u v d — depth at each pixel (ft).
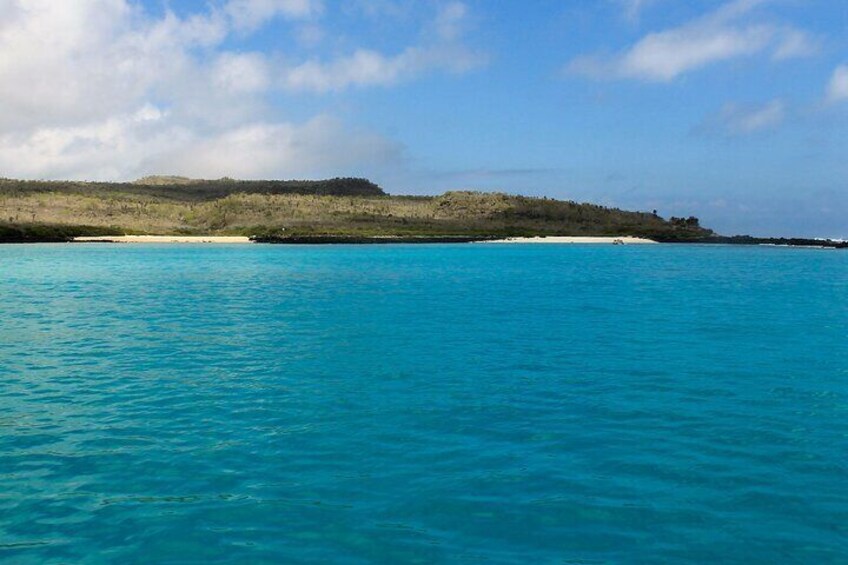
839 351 79.97
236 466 41.83
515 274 216.54
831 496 37.55
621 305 128.88
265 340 87.45
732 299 141.38
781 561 30.73
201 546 31.91
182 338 88.99
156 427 49.49
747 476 40.27
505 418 51.70
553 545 32.01
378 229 620.08
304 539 32.60
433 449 44.83
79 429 49.06
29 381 64.08
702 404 55.88
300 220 647.15
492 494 37.60
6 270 224.53
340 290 159.22
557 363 72.43
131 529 33.58
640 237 629.51
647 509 35.81
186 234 568.00
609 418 51.80
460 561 30.58
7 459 42.83
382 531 33.37
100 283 177.58
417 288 165.17
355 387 61.57
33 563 30.37
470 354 77.71
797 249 497.05
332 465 41.96
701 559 30.86
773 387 61.67
